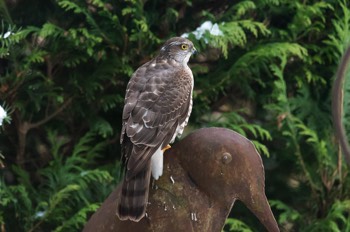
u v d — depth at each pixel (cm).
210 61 1148
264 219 678
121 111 1129
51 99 1090
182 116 740
